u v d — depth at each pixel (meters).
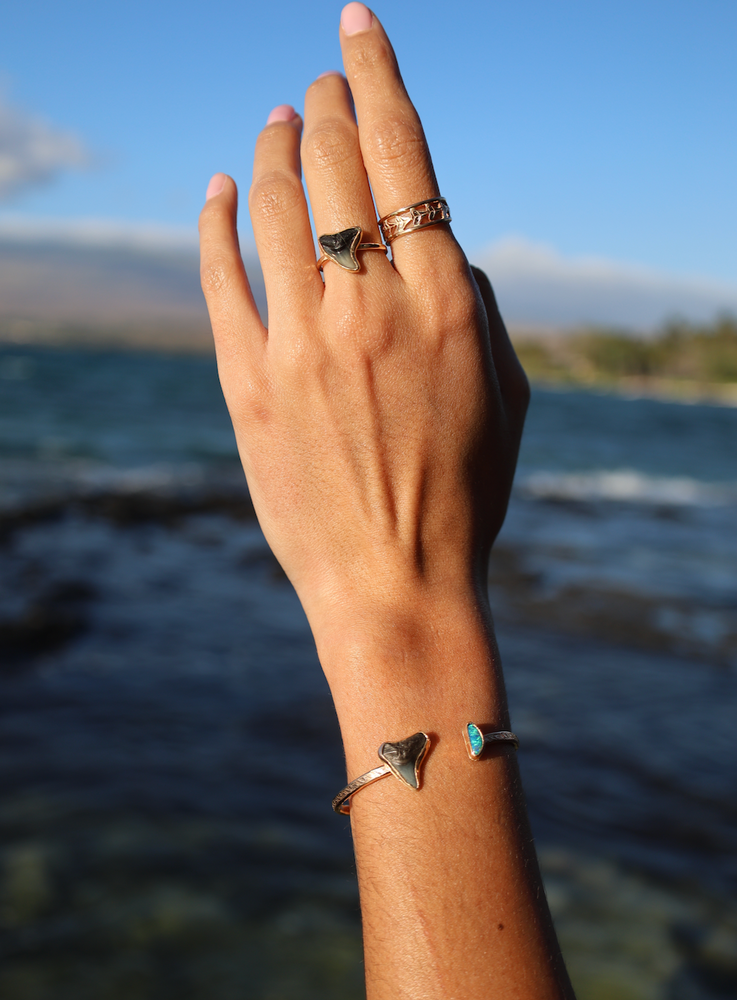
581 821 3.03
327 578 0.71
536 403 51.19
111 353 102.31
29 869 2.38
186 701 4.13
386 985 0.55
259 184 0.75
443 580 0.70
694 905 2.47
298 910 2.28
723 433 39.59
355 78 0.73
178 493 12.00
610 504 14.33
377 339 0.70
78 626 5.21
